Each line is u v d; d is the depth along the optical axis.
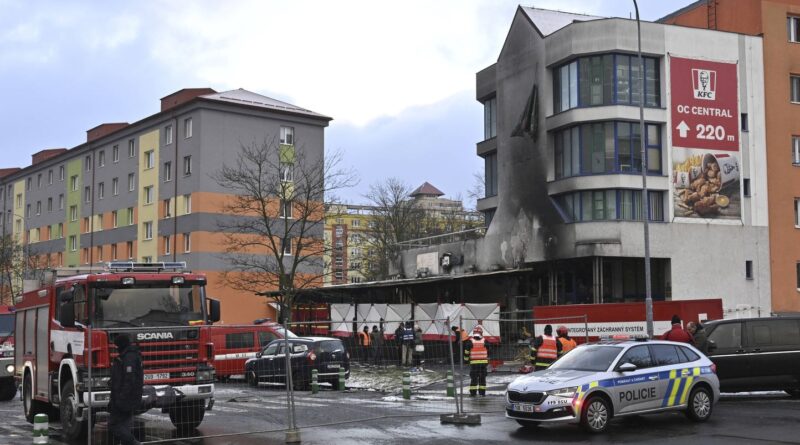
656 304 27.62
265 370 24.92
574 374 14.44
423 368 27.48
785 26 40.72
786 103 40.25
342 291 43.03
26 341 17.55
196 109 55.50
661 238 36.41
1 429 15.97
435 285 40.22
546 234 38.09
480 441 13.17
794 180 39.97
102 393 13.55
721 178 38.06
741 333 19.27
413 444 12.95
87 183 70.62
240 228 47.53
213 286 54.31
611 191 36.34
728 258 37.81
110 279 14.38
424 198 133.50
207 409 15.14
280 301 42.31
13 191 85.25
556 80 38.84
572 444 12.80
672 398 14.92
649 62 37.53
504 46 42.22
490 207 44.84
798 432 13.76
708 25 43.47
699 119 37.94
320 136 59.66
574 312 28.50
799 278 39.56
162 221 58.81
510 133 41.38
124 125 69.81
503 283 41.12
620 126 36.53
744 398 19.94
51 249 76.12
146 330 13.94
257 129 57.19
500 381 24.56
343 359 25.00
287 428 14.84
